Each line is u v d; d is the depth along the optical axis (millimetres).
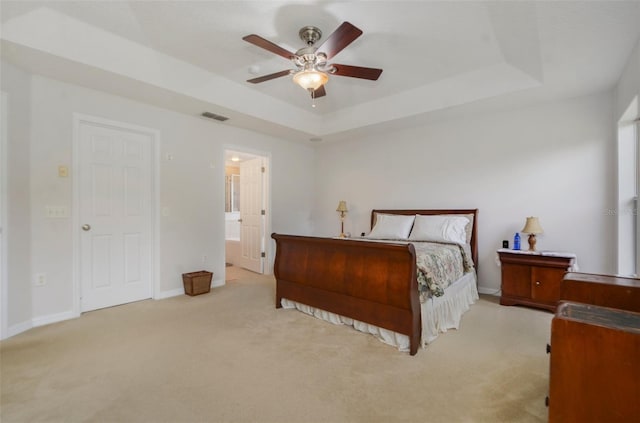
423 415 1572
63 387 1800
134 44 2758
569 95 3227
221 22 2455
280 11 2309
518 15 2150
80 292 3047
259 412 1597
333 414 1582
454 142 4109
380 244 2355
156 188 3602
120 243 3377
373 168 4977
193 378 1907
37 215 2729
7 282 2488
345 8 2258
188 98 3336
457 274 3047
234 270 5453
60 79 2838
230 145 4406
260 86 3740
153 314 3076
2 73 2457
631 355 949
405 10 2273
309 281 2961
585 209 3232
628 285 1606
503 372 1982
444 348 2334
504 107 3580
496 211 3779
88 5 2266
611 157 3090
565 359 1052
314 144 5621
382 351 2285
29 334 2551
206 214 4121
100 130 3211
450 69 3246
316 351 2283
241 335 2570
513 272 3309
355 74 2461
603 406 993
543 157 3467
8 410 1592
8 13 2156
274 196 5125
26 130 2652
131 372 1972
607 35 2166
